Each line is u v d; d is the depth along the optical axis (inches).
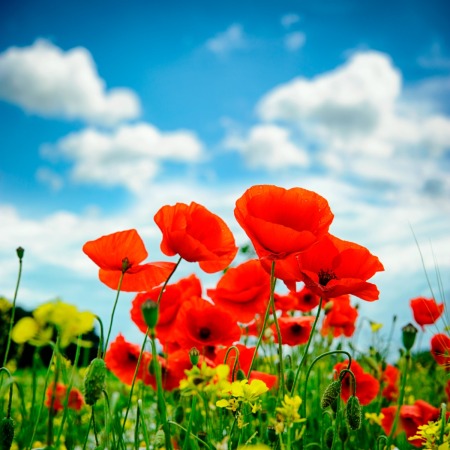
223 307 24.8
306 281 14.6
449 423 14.1
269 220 15.2
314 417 23.8
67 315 11.6
